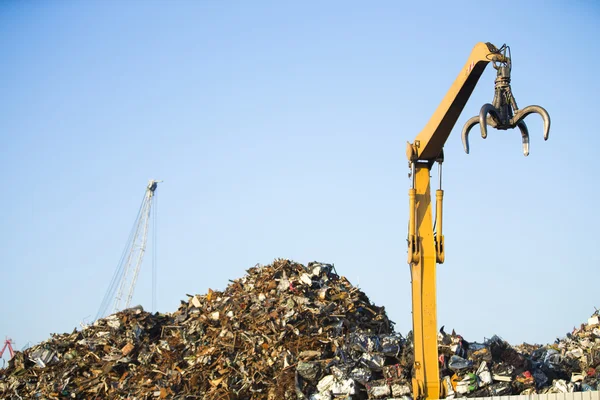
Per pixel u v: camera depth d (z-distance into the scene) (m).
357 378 27.61
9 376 31.02
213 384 28.88
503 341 30.14
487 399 24.30
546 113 17.77
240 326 31.48
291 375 28.36
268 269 35.25
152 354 31.31
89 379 30.31
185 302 35.56
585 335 33.94
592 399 23.84
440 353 28.73
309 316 31.27
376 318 32.84
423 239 23.70
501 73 18.69
